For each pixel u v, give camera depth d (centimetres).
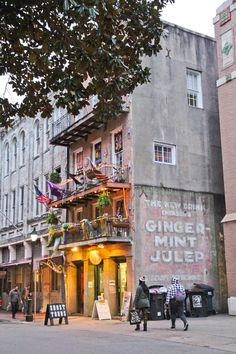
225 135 2223
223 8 2286
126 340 1342
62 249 2562
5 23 905
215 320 1872
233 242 2108
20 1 841
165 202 2284
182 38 2561
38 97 1070
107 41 883
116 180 2247
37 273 2978
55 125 2927
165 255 2225
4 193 3778
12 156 3722
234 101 2192
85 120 2400
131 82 1041
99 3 820
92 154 2598
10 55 1012
